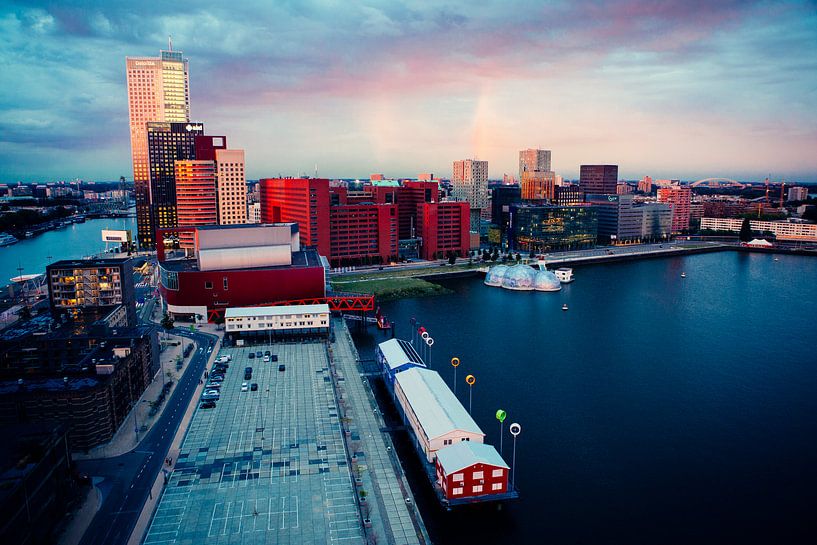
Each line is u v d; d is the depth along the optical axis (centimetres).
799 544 11944
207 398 17550
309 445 14862
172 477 13300
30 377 15462
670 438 16575
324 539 11219
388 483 13338
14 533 9850
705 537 12156
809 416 18138
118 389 15738
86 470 13625
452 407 15600
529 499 13450
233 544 11044
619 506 13225
